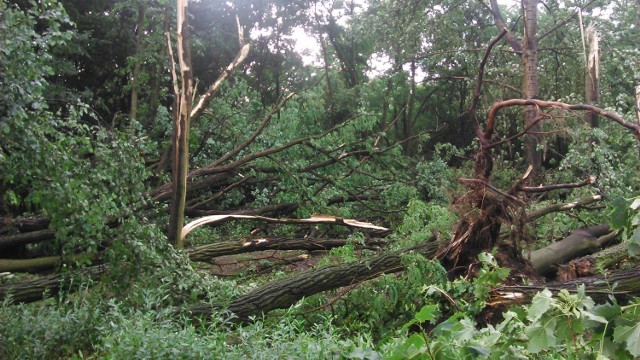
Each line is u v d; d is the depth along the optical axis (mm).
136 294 6035
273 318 6090
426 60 22516
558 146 17250
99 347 4895
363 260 6547
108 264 6582
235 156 11578
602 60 14172
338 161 11055
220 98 12438
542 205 9141
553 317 3309
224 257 9664
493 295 5910
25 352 5168
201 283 6473
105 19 17734
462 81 24031
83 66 18516
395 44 17875
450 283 6164
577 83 15781
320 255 9164
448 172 12094
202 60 21609
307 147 10992
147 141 10633
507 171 12398
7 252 8734
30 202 7520
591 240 7863
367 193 11641
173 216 7707
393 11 17219
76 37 14805
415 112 29156
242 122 11805
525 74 14953
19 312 5621
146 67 15859
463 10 18922
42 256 8992
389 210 11312
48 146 6426
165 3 14203
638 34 15664
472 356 3426
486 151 6824
